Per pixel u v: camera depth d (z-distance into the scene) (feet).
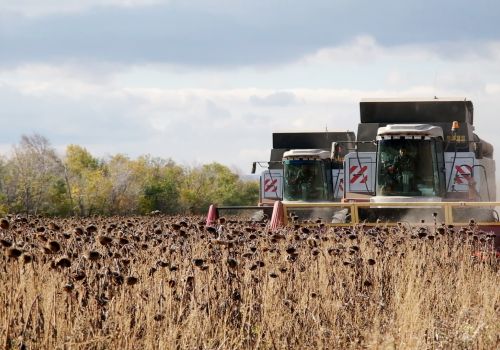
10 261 48.16
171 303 53.62
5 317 45.62
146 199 538.47
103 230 59.93
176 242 65.62
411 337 54.39
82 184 506.48
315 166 209.97
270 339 56.39
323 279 68.23
